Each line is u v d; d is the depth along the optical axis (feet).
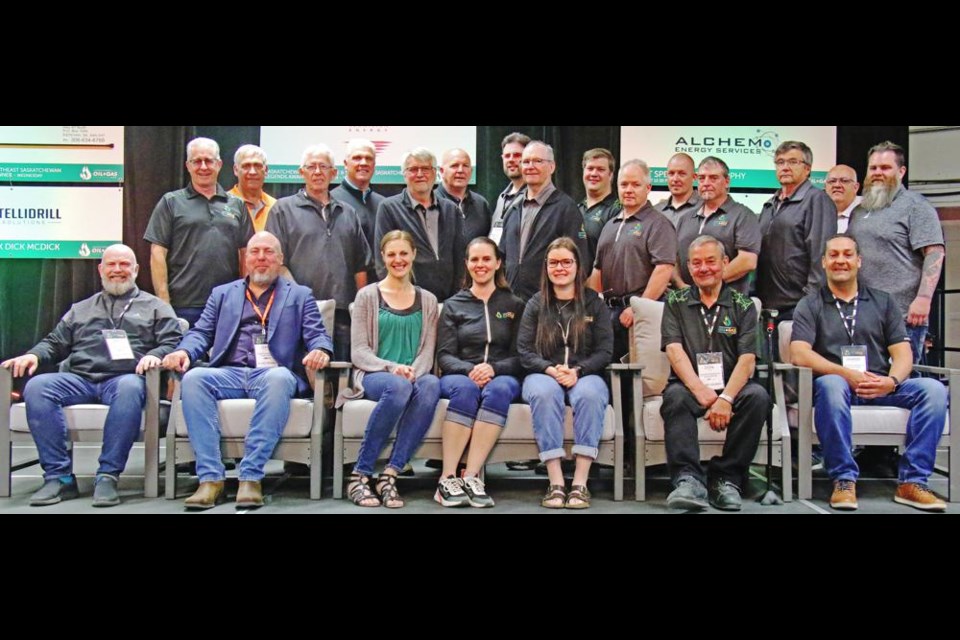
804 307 10.57
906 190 12.42
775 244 12.86
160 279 12.72
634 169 12.35
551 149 12.44
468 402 9.70
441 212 12.48
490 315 10.55
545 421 9.52
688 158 12.94
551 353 10.22
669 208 13.21
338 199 13.05
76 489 10.09
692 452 9.51
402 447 9.74
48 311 13.88
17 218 13.66
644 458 9.90
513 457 9.83
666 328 10.22
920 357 12.24
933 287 11.99
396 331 10.41
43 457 9.83
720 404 9.59
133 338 10.78
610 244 12.60
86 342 10.66
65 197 13.66
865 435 9.77
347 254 12.53
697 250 10.11
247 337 10.55
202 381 9.72
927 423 9.55
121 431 9.73
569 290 10.36
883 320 10.50
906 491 9.63
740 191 13.74
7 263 13.83
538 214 12.34
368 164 12.98
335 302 11.43
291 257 12.45
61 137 13.55
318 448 9.90
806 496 9.95
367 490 9.66
